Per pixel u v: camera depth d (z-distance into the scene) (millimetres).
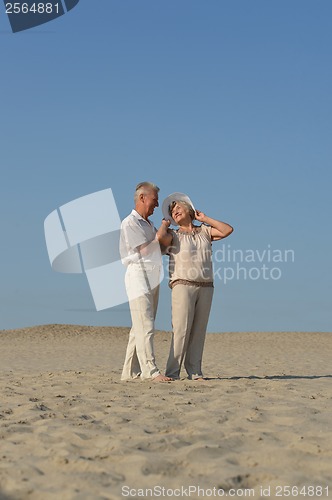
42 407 5969
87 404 5996
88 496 3355
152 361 7758
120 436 4586
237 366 14445
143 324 7742
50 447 4320
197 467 3875
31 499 3381
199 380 7750
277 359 19734
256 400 6094
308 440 4426
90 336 39000
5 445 4438
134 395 6582
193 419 5211
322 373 11500
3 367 16500
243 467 3883
